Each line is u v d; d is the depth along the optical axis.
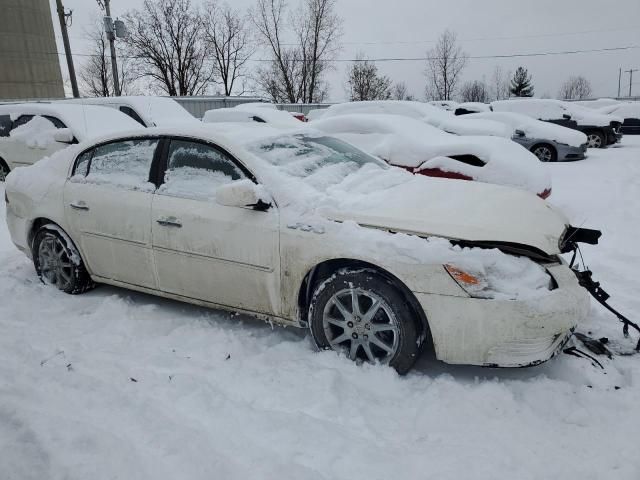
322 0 36.56
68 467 2.17
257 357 3.11
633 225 6.16
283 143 3.67
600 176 9.95
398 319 2.80
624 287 4.24
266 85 39.28
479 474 2.14
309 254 2.96
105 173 3.89
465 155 6.43
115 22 24.52
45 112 8.80
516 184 6.09
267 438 2.38
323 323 3.04
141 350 3.21
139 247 3.62
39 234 4.21
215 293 3.42
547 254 2.77
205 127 3.69
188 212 3.36
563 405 2.60
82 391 2.73
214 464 2.18
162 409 2.58
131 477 2.12
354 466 2.20
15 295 4.05
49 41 30.91
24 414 2.51
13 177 4.43
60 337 3.37
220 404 2.62
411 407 2.64
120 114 9.62
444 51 47.91
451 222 2.86
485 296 2.60
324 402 2.65
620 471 2.13
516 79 67.12
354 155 4.09
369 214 2.99
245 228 3.15
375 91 46.41
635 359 2.98
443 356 2.74
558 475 2.13
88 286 4.18
